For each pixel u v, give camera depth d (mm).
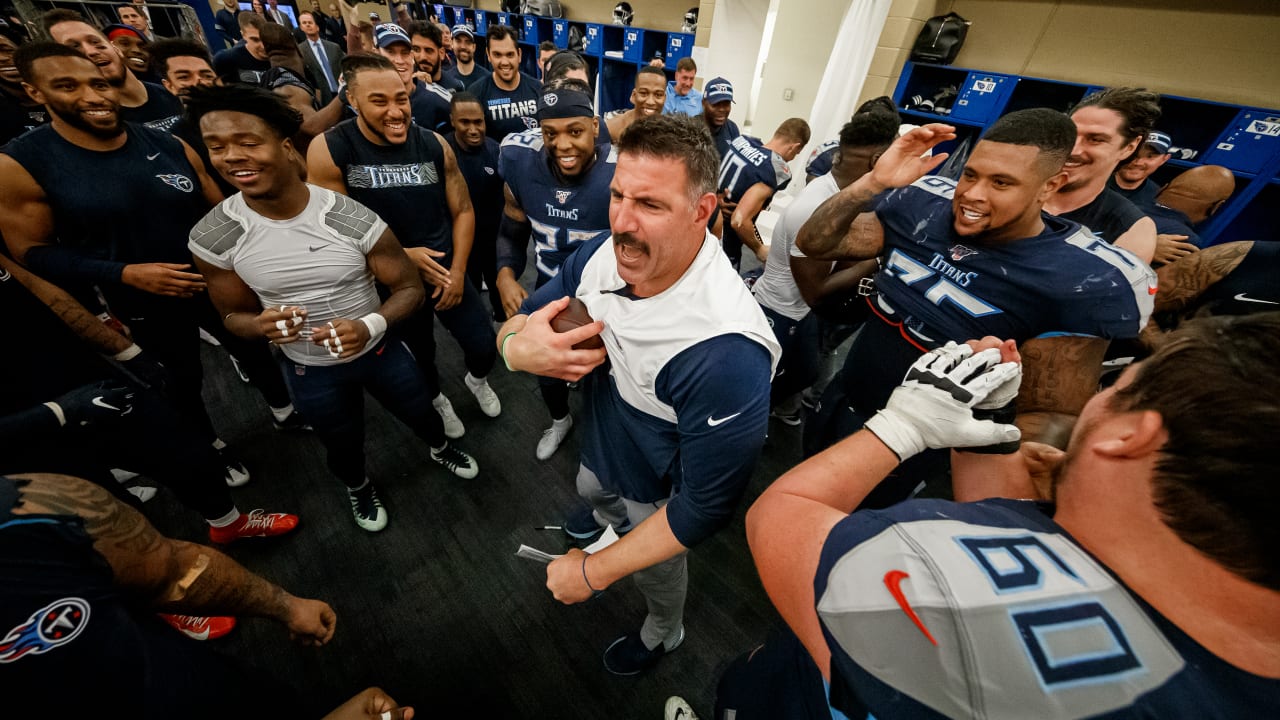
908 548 347
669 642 1322
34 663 436
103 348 1266
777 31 4836
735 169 2238
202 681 580
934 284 1119
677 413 707
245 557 1526
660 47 6082
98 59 1905
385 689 1262
